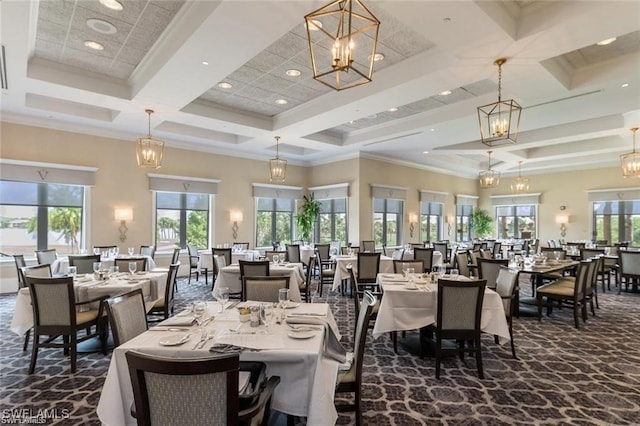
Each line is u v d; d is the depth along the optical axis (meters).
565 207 11.80
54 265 5.98
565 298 4.73
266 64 4.83
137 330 2.34
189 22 3.58
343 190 9.91
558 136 7.72
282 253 6.55
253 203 9.86
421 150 9.59
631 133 7.83
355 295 3.10
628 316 5.20
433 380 3.02
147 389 1.34
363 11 3.46
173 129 7.67
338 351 2.31
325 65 4.86
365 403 2.62
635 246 10.44
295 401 1.82
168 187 8.27
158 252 8.24
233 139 8.73
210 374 1.29
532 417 2.44
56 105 6.29
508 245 11.22
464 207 13.53
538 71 4.38
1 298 6.07
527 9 3.45
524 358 3.54
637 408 2.57
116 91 5.30
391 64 4.80
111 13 3.67
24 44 3.77
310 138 8.28
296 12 3.19
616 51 4.57
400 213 10.97
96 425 2.32
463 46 3.66
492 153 9.61
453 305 3.04
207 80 4.63
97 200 7.33
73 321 3.15
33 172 6.59
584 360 3.48
